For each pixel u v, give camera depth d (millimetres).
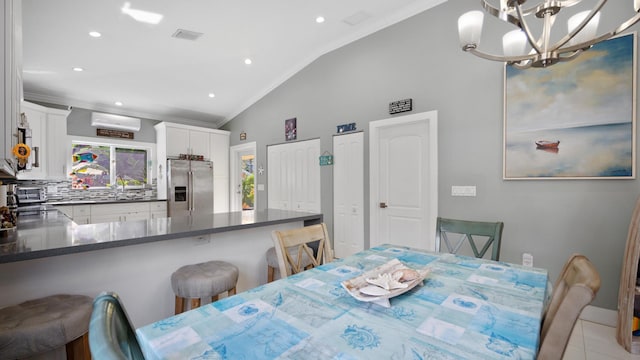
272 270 2254
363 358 695
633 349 1966
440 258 1626
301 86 4637
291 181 4832
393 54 3541
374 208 3730
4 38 1327
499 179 2811
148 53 3689
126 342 596
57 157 3998
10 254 1219
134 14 2947
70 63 3693
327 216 4277
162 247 1850
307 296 1076
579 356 1947
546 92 2539
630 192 2232
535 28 2602
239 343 765
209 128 6223
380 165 3734
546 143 2545
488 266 1475
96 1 2699
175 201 5367
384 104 3629
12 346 1108
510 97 2715
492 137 2846
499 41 2811
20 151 1390
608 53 2277
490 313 940
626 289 2033
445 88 3137
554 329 723
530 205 2656
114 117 5086
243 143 5812
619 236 2271
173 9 2951
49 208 3668
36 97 4465
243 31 3518
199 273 1728
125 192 5383
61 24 2945
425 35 3279
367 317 911
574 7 2424
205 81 4691
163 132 5465
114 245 1483
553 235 2547
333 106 4195
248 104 5668
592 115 2348
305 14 3355
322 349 736
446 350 731
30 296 1435
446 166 3129
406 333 814
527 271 1391
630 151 2215
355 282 1144
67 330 1212
